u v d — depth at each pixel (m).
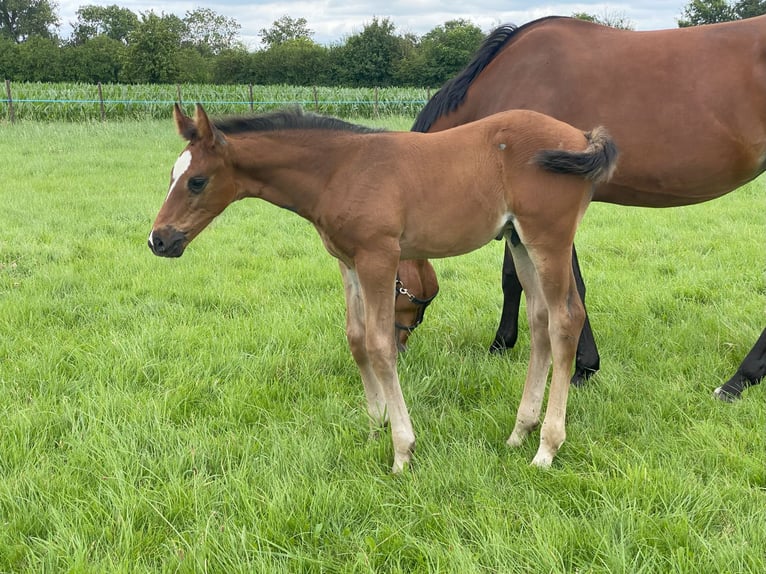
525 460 2.84
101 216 7.56
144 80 38.03
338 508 2.48
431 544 2.31
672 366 3.76
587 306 4.94
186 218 2.73
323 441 2.99
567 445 2.96
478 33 42.75
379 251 2.65
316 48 45.91
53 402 3.35
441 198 2.67
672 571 2.09
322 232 2.83
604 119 3.53
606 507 2.43
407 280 3.66
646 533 2.30
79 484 2.64
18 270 5.56
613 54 3.55
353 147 2.70
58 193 8.76
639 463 2.77
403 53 43.66
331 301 4.97
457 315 4.73
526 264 2.95
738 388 3.42
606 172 2.64
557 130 2.69
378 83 43.78
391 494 2.61
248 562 2.18
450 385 3.61
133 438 2.95
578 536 2.31
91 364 3.79
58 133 14.73
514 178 2.68
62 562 2.24
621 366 3.84
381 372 2.74
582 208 2.77
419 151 2.70
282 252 6.56
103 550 2.30
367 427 3.19
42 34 60.06
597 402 3.38
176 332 4.27
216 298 5.03
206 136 2.65
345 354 4.02
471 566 2.13
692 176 3.55
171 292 5.14
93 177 10.01
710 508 2.43
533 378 2.98
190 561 2.20
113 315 4.58
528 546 2.24
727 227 7.28
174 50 38.81
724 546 2.20
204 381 3.59
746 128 3.47
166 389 3.51
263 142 2.74
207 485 2.63
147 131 16.05
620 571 2.12
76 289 5.16
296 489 2.56
